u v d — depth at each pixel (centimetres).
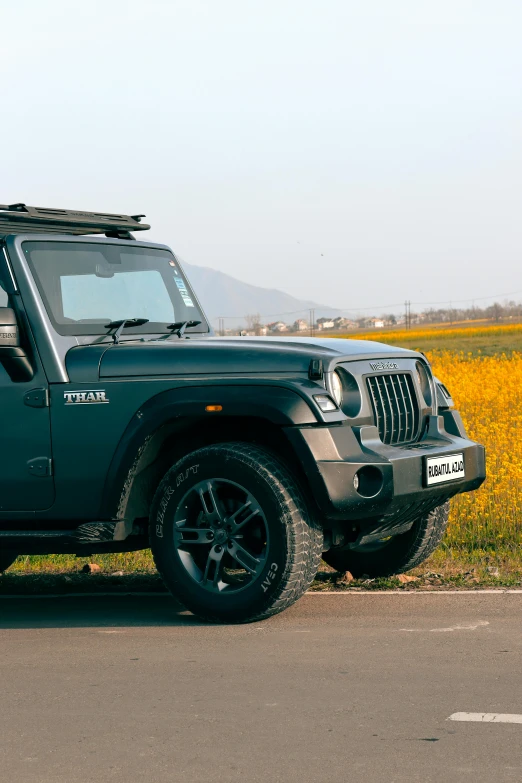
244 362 548
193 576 557
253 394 534
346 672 448
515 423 1368
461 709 391
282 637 517
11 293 587
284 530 529
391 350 602
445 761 339
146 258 662
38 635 550
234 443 553
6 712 410
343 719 385
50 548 582
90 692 433
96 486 569
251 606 539
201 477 549
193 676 452
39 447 578
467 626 525
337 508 527
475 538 769
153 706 410
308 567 538
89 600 641
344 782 325
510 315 17900
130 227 686
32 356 580
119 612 600
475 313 19712
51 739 375
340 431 534
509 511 820
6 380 584
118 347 578
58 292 596
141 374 562
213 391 541
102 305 615
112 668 471
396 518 569
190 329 655
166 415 548
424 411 611
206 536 553
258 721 386
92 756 356
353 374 554
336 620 550
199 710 402
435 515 644
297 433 525
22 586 695
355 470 529
